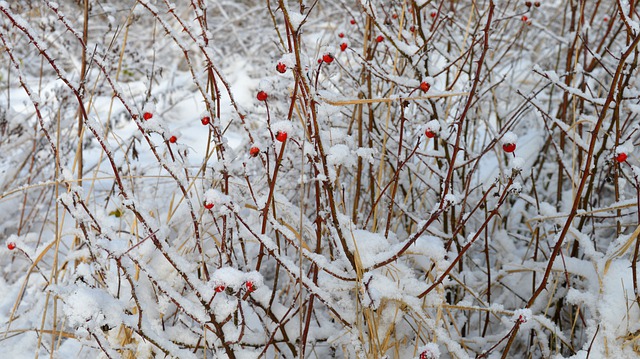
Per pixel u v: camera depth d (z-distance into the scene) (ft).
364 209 4.68
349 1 8.14
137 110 3.42
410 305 3.51
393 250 3.52
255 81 9.27
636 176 3.46
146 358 3.58
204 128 8.24
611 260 3.71
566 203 4.82
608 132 4.14
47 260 4.89
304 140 3.19
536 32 8.62
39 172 5.52
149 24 11.23
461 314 4.27
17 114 5.87
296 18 3.00
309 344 3.80
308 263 4.25
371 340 3.55
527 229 5.07
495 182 3.45
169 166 3.49
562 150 4.84
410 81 4.00
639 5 5.13
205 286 3.34
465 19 6.75
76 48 9.44
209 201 3.19
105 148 3.35
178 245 4.09
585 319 4.17
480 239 4.58
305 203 4.50
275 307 3.77
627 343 3.53
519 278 4.42
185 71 10.76
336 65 4.69
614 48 6.37
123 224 4.74
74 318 3.14
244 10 12.10
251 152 3.36
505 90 7.13
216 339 3.55
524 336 4.21
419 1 4.35
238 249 4.34
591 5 8.52
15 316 4.33
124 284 3.68
